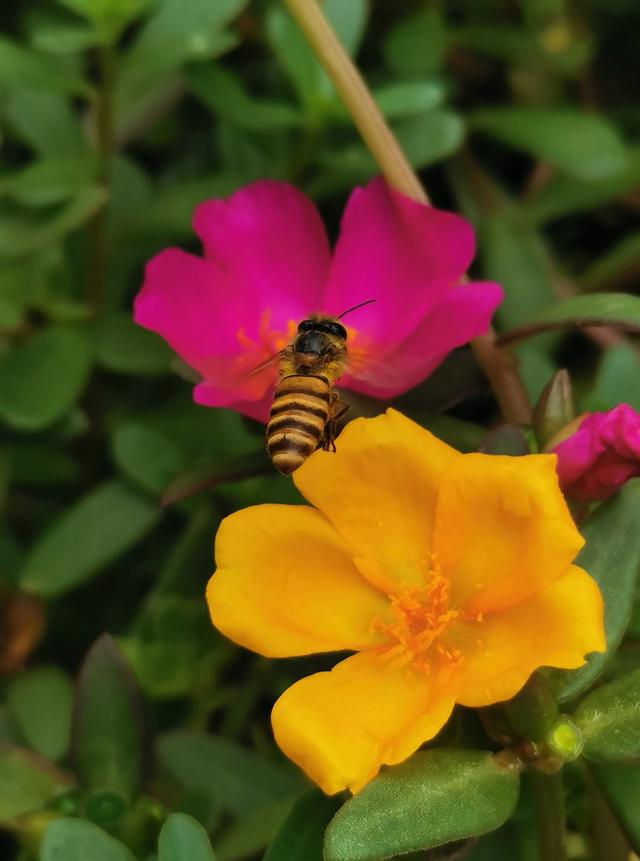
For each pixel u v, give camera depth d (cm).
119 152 27
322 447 19
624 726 18
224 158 26
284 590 18
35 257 25
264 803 22
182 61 24
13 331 25
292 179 26
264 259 21
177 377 27
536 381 24
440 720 17
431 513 18
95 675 20
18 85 24
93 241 25
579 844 21
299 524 18
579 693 18
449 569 18
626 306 20
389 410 18
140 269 26
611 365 23
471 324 20
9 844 24
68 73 24
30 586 23
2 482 25
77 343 24
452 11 29
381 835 17
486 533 18
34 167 24
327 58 21
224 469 20
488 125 26
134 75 24
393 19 28
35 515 26
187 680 23
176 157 29
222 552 18
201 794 21
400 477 18
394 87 24
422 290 20
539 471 18
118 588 26
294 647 18
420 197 21
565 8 28
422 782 18
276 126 25
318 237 21
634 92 29
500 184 28
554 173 27
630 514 18
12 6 29
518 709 18
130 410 26
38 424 24
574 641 17
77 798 20
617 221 28
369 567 18
